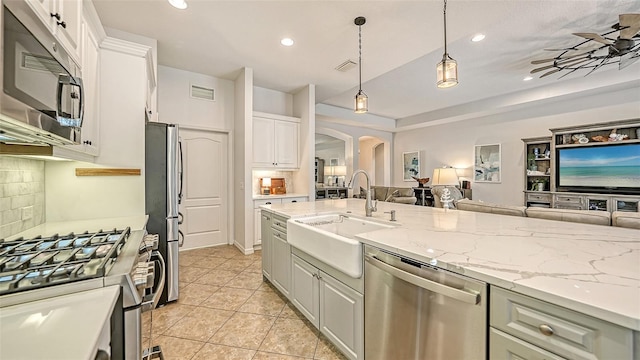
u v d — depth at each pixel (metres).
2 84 0.74
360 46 3.11
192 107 4.05
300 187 4.80
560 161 5.04
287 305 2.42
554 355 0.78
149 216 2.30
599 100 4.82
